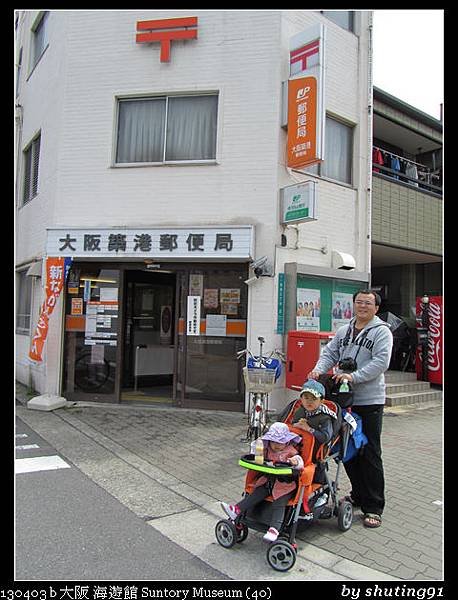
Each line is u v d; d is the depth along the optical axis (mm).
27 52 11609
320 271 7844
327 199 8438
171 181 7953
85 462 5129
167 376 9844
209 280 7918
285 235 7688
